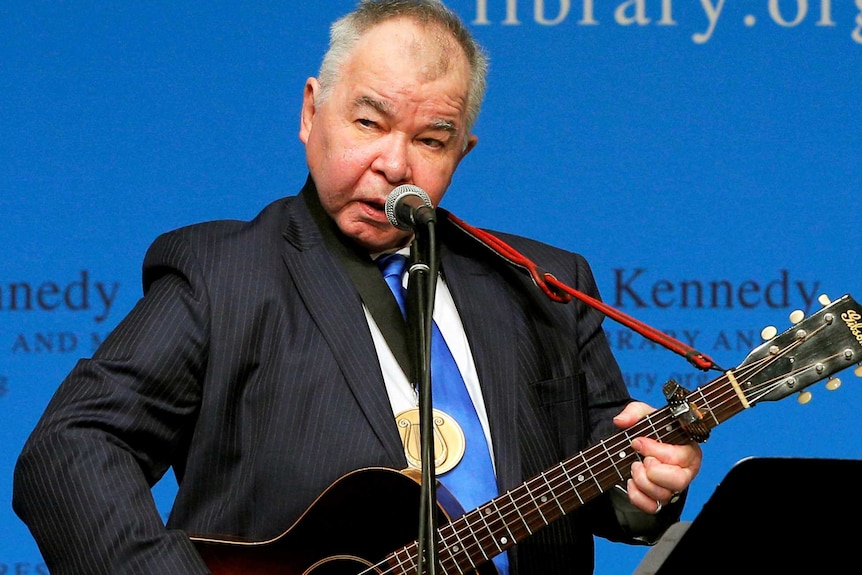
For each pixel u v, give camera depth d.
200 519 4.87
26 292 7.66
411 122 4.93
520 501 4.75
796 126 8.09
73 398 4.80
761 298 8.01
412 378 5.03
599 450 4.77
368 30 5.02
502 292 5.37
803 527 3.88
